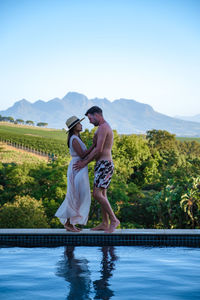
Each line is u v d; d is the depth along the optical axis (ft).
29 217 57.72
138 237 16.57
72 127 16.11
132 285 9.55
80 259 13.01
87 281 9.95
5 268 11.53
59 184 88.12
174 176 113.80
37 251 14.71
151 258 13.28
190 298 8.45
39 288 9.25
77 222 16.11
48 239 16.65
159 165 169.78
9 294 8.73
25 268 11.53
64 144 252.83
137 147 158.92
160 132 213.66
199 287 9.43
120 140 161.48
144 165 155.74
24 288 9.26
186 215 90.79
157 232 16.80
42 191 96.07
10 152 208.95
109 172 15.79
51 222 79.61
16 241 16.71
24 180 106.93
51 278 10.27
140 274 10.78
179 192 91.71
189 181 96.94
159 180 119.55
